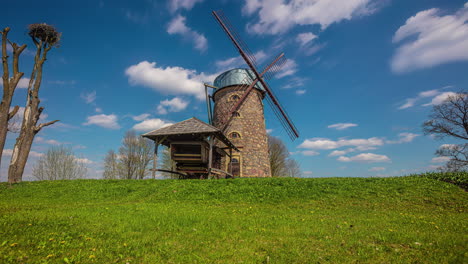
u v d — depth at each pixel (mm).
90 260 5035
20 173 19438
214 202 14094
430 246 5875
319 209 12273
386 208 12461
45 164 38781
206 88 34531
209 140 22688
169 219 8625
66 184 18469
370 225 8445
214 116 34625
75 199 15141
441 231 7504
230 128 31828
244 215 10344
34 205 12664
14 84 20016
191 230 7383
